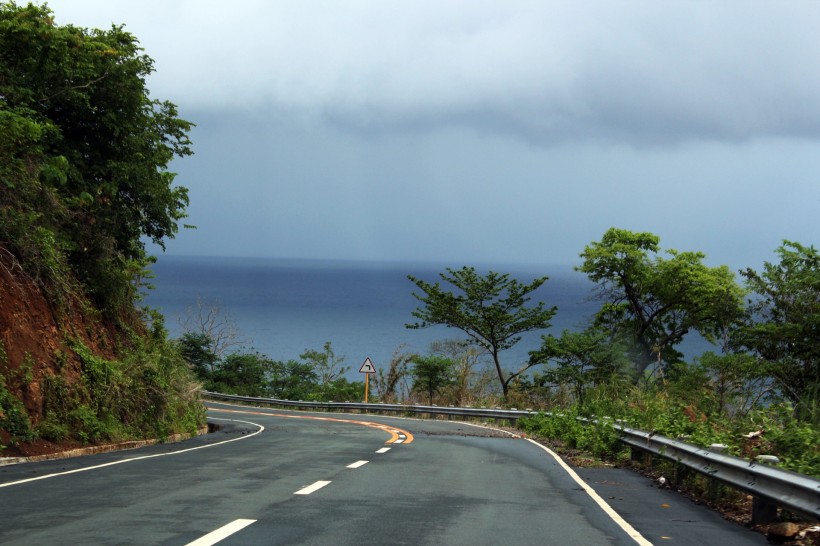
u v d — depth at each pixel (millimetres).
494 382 52406
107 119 21812
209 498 9469
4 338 16359
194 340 66875
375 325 190750
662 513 9805
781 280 32000
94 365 19250
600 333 49875
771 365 29391
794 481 8008
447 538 7441
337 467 13969
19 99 19234
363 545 6926
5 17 19156
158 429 21562
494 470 14633
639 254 49938
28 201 18828
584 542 7539
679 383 32062
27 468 12617
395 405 47688
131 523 7598
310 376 68688
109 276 23156
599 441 18234
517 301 50656
